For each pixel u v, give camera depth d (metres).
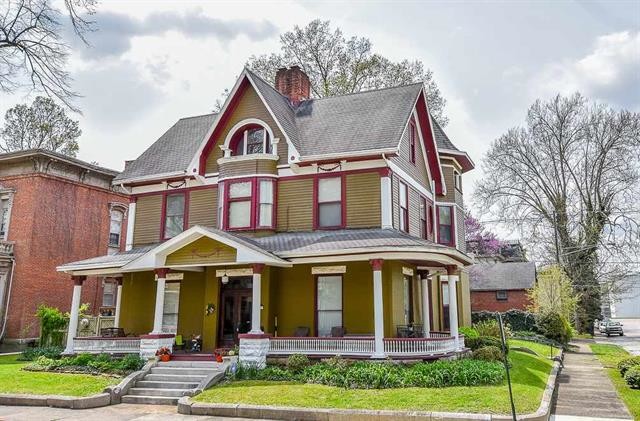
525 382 13.79
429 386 12.65
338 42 32.50
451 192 23.83
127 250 21.09
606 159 39.97
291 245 16.55
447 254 15.97
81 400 12.83
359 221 17.50
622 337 46.44
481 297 44.38
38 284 25.75
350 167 17.95
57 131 42.19
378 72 32.25
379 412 10.43
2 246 25.56
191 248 16.58
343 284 17.16
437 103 33.41
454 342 16.77
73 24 17.14
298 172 18.56
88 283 28.62
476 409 10.36
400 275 17.92
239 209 18.75
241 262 15.64
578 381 16.58
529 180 42.25
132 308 20.12
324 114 20.25
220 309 18.36
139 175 21.19
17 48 17.22
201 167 19.95
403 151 19.58
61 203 27.33
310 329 17.12
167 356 16.19
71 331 18.95
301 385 13.20
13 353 23.81
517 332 33.47
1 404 13.32
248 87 19.73
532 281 42.91
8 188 26.78
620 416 11.27
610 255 40.78
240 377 14.39
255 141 19.62
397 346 15.05
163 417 11.64
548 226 42.19
